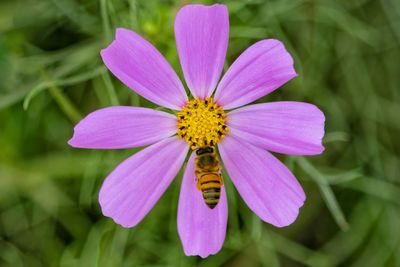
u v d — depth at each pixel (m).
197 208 0.27
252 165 0.27
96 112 0.26
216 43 0.26
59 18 0.32
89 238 0.31
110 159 0.30
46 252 0.32
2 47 0.31
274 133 0.26
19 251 0.32
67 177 0.32
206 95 0.27
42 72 0.29
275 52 0.26
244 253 0.32
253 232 0.30
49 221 0.32
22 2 0.32
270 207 0.26
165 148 0.27
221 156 0.27
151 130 0.26
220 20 0.26
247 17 0.31
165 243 0.32
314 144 0.26
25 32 0.32
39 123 0.32
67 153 0.32
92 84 0.32
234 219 0.31
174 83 0.26
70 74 0.32
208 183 0.26
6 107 0.32
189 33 0.26
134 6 0.28
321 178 0.30
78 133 0.25
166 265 0.32
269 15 0.31
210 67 0.26
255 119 0.27
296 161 0.31
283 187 0.26
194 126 0.27
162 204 0.31
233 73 0.26
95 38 0.32
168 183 0.27
